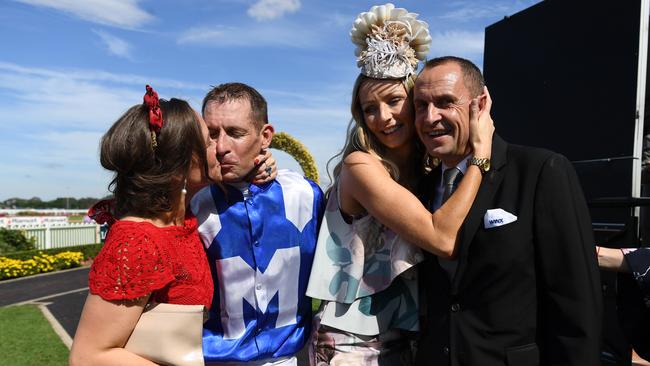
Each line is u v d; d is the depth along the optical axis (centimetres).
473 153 179
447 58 187
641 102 248
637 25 248
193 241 164
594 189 272
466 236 173
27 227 1697
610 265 215
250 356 202
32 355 563
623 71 256
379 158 203
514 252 167
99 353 133
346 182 202
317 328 212
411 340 207
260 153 207
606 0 265
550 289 163
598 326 157
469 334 174
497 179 178
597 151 272
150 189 142
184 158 148
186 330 143
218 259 204
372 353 202
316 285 208
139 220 146
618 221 259
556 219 163
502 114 349
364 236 204
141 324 139
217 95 194
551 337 164
